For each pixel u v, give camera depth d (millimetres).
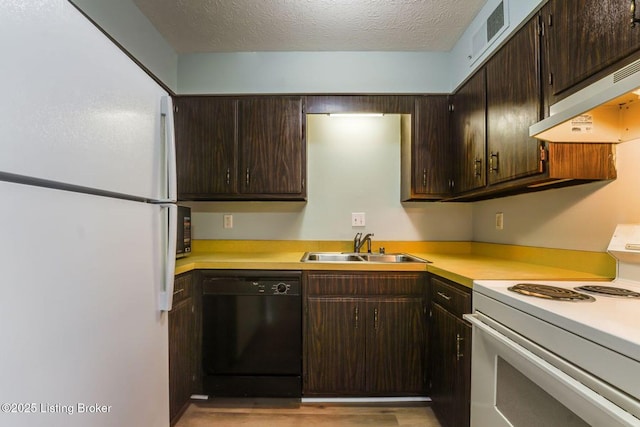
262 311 1914
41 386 664
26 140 636
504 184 1584
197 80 2219
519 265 1748
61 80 720
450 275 1537
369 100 2229
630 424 609
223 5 1721
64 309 725
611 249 1247
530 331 943
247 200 2346
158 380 1157
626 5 919
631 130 1188
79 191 792
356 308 1902
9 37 606
